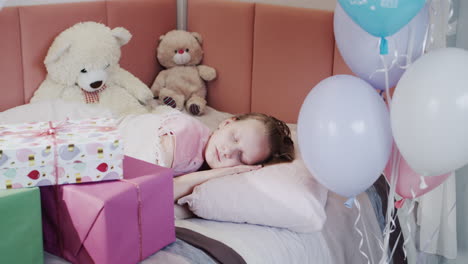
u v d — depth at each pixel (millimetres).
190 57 2469
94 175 1136
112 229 1094
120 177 1156
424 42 1296
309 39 2248
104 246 1091
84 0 2268
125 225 1125
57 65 2049
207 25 2492
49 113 1929
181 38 2445
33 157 1079
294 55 2293
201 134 1767
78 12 2172
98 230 1090
